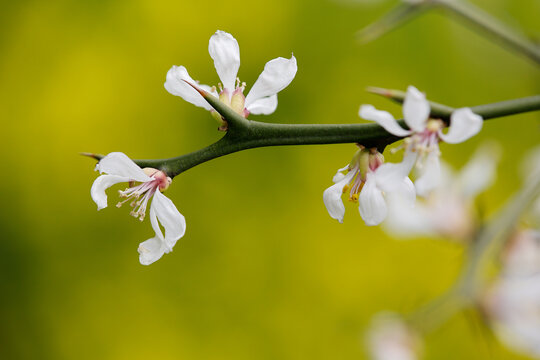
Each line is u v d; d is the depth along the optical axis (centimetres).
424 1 70
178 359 146
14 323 152
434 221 68
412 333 64
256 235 144
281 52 149
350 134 56
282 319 143
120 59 153
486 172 69
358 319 139
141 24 152
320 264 142
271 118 145
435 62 140
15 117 154
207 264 145
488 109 56
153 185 56
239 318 144
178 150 149
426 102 54
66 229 151
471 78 135
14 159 154
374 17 145
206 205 145
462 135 55
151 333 146
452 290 64
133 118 151
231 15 150
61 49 154
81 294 149
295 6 147
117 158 55
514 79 128
